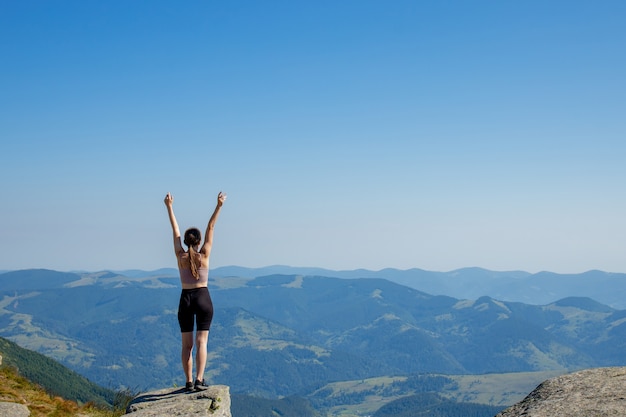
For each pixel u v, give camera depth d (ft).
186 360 40.88
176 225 41.75
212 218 40.40
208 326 40.37
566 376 27.66
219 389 40.27
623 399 23.02
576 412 23.02
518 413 25.25
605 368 27.78
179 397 39.17
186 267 40.14
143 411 36.58
